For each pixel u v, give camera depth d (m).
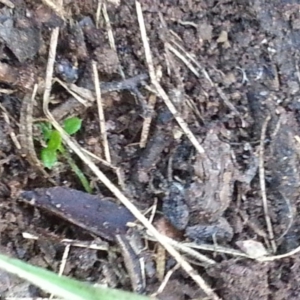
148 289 0.13
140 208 0.13
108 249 0.13
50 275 0.11
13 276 0.12
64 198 0.13
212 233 0.13
